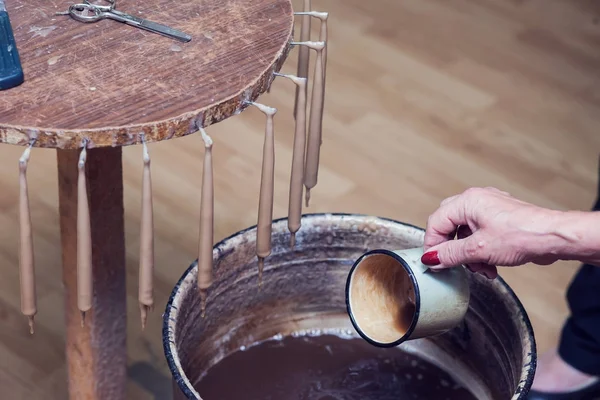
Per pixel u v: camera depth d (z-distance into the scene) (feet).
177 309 3.76
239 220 6.21
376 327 3.82
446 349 4.43
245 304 4.40
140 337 5.42
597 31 8.47
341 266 4.49
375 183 6.56
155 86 3.31
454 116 7.27
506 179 6.72
